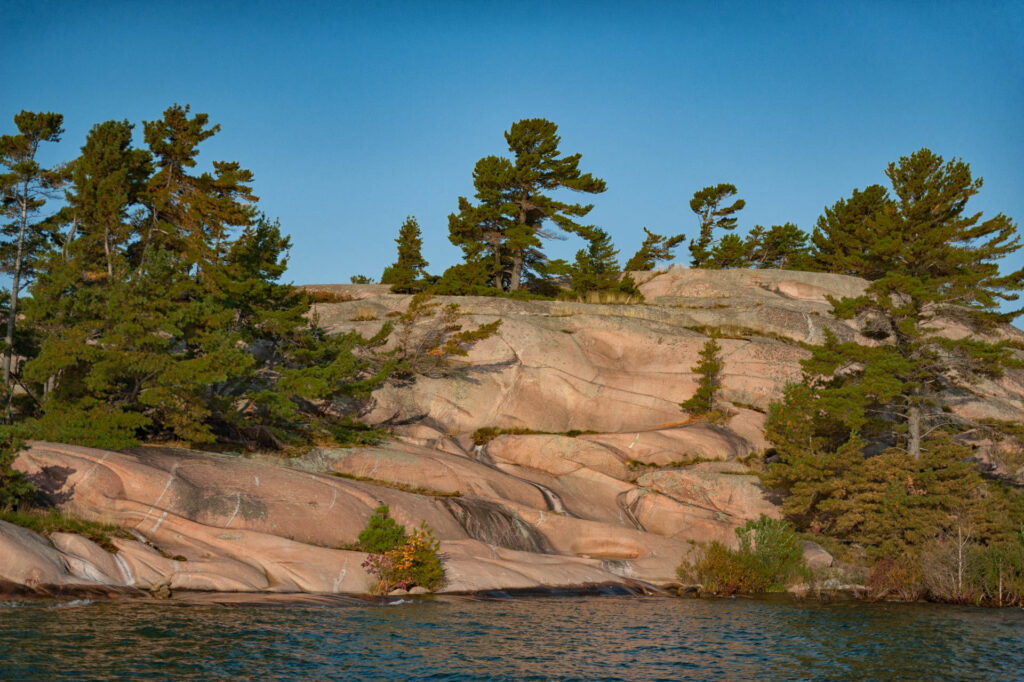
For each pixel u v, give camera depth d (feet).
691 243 288.51
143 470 78.28
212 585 66.28
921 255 137.28
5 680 40.19
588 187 200.54
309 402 125.90
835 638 63.16
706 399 135.44
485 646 54.90
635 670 50.78
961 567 89.25
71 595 59.93
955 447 105.29
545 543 97.55
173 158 139.13
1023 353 162.61
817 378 131.23
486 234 202.18
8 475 69.36
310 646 51.49
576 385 138.00
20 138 120.26
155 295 101.65
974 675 51.55
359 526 82.79
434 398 134.00
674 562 95.45
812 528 110.22
